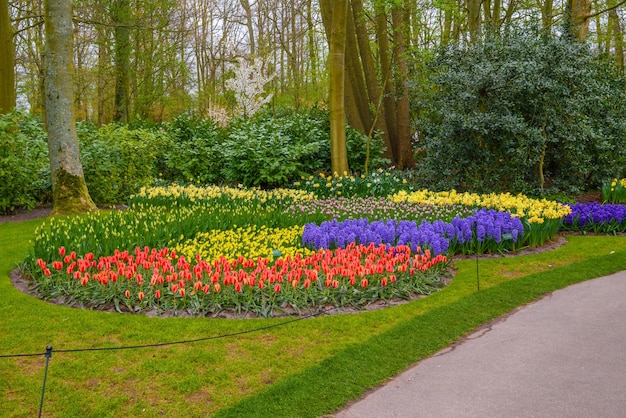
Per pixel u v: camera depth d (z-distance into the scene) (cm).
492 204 970
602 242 850
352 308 552
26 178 1079
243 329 487
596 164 1302
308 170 1519
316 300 554
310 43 2364
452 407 359
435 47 1410
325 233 753
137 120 1991
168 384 389
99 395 374
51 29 993
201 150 1524
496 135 1170
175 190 1086
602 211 930
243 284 546
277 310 531
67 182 1027
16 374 403
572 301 574
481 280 656
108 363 419
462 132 1201
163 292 551
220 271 559
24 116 1118
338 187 1261
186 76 2891
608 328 492
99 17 2006
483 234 769
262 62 2583
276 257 683
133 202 1067
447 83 1236
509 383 390
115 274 525
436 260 643
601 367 411
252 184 1456
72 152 1031
